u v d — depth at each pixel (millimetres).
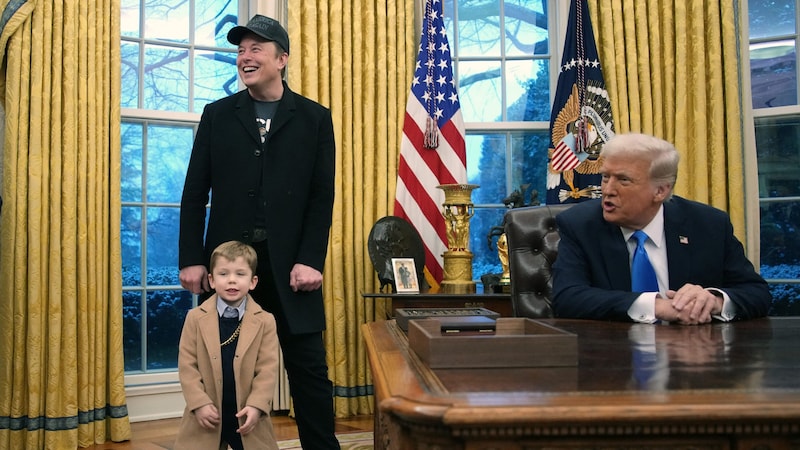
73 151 3494
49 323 3391
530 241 2479
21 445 3340
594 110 4145
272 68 2512
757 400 714
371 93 4188
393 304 3822
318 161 2604
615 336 1396
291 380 2545
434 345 946
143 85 4121
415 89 4211
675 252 2039
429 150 4203
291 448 3217
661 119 4148
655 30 4184
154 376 4004
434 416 689
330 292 4059
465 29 4652
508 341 953
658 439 701
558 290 2018
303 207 2531
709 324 1696
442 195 4211
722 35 4137
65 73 3498
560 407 691
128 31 4102
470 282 3908
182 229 2521
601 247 2074
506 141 4613
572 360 957
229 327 2250
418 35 4363
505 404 707
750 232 4121
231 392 2203
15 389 3324
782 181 4332
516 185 4594
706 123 4129
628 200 1989
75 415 3414
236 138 2486
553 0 4676
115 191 3635
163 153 4172
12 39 3422
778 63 4391
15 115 3402
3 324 3336
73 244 3465
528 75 4656
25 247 3393
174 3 4238
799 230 4281
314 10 4117
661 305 1745
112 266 3600
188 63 4266
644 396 740
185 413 2197
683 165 4098
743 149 4137
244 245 2293
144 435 3617
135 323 4023
